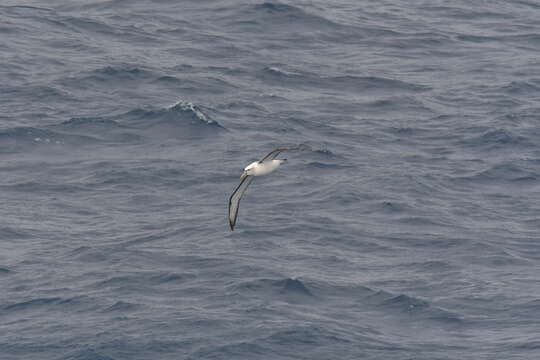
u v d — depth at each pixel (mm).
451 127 70438
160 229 54062
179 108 70062
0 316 44719
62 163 62594
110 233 53531
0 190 58531
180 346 41875
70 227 54250
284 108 72625
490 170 63531
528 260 51688
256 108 72250
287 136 67812
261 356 41344
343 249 52188
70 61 78188
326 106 73688
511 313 45625
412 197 59062
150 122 68562
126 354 41312
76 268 49344
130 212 56438
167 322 43750
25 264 49688
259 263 49812
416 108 74000
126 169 61844
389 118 72062
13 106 69750
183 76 76688
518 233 55094
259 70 79312
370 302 46594
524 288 48250
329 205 57531
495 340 43250
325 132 68875
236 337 42562
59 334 42938
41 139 65438
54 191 58781
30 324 43875
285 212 56375
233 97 73875
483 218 56938
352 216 56250
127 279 47969
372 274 49469
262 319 44188
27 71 75688
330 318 44781
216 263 49688
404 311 45781
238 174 61562
